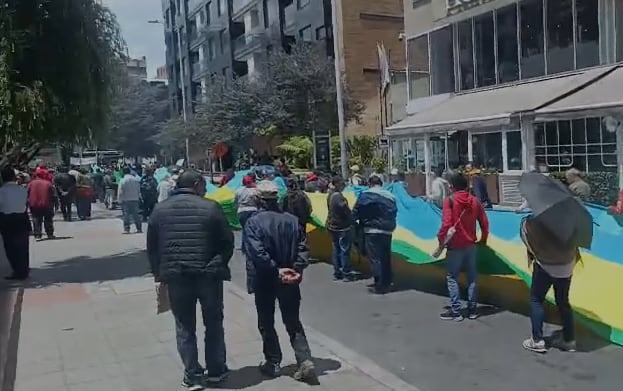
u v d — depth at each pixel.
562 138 20.09
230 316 8.29
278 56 36.41
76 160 53.50
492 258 8.62
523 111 18.66
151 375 6.15
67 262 13.67
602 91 17.42
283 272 5.75
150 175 20.31
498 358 6.53
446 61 26.92
